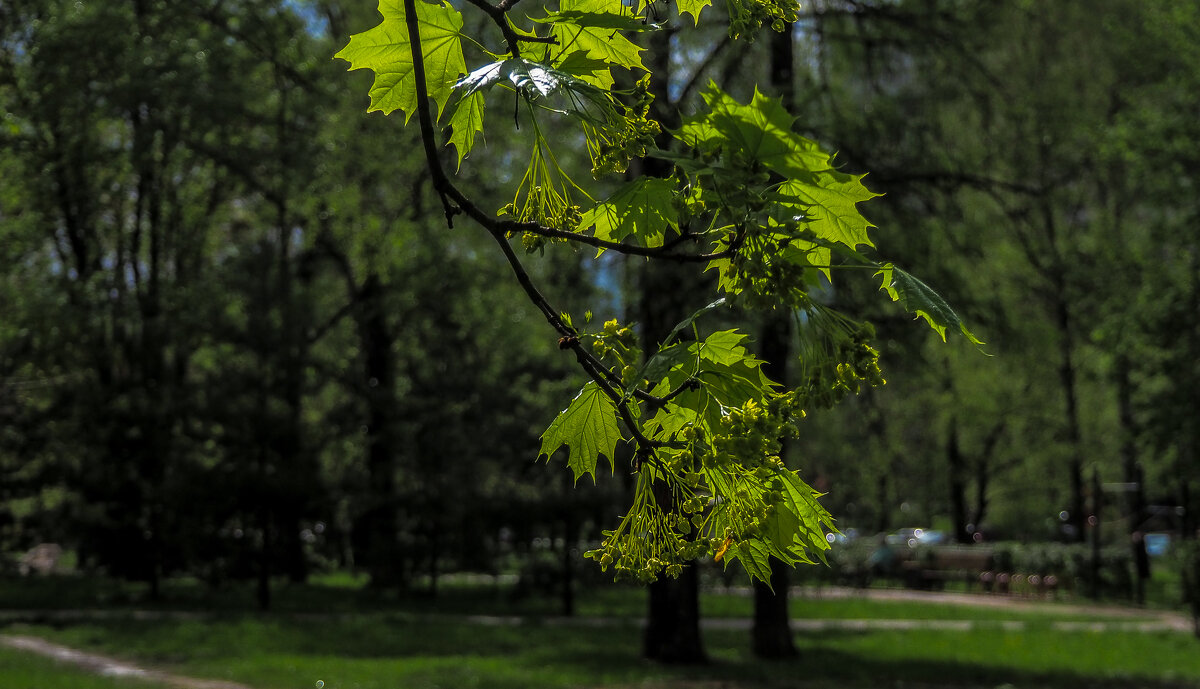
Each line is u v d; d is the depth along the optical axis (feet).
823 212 6.29
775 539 6.90
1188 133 63.31
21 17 52.44
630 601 91.45
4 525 69.62
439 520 77.61
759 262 6.40
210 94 55.88
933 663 53.06
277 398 72.18
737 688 44.68
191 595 84.38
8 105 50.60
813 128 48.06
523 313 86.28
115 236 94.43
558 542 100.27
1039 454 125.08
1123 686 46.93
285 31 58.49
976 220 54.49
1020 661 54.54
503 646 57.98
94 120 53.72
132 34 51.90
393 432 74.43
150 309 78.28
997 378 110.73
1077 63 62.69
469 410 77.20
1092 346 79.00
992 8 50.78
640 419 7.52
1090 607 94.12
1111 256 69.36
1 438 69.05
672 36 42.32
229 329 69.46
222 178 84.89
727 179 6.11
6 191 57.67
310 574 102.27
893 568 119.34
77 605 75.77
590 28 7.39
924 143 51.03
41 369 70.59
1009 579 108.17
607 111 6.77
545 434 7.46
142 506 73.77
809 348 6.57
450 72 7.82
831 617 81.15
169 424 71.10
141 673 45.39
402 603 82.33
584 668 49.42
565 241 7.50
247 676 44.80
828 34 51.06
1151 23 65.21
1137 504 104.47
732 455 6.56
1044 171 55.06
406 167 70.49
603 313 55.47
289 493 69.51
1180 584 69.00
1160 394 63.21
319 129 67.87
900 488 146.72
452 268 81.82
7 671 42.19
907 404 114.83
